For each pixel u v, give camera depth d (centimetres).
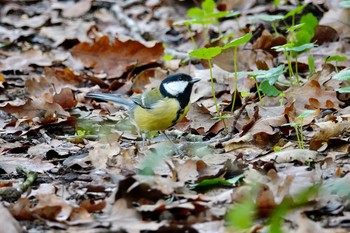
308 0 1641
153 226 723
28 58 1608
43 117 1203
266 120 1059
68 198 838
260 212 755
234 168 879
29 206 789
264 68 1324
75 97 1344
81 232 720
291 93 1182
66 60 1608
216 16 1423
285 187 783
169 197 809
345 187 801
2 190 847
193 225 732
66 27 1827
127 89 1420
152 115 1032
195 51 1069
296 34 1411
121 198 781
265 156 950
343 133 1025
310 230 703
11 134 1149
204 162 887
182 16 1877
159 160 937
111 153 988
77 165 956
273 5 1720
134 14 1894
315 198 772
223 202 791
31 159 995
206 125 1125
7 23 1884
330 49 1442
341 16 1509
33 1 2058
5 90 1416
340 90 1026
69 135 1162
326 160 909
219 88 1309
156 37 1745
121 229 714
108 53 1523
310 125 1077
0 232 719
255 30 1590
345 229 720
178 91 1038
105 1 1980
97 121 1196
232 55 1389
